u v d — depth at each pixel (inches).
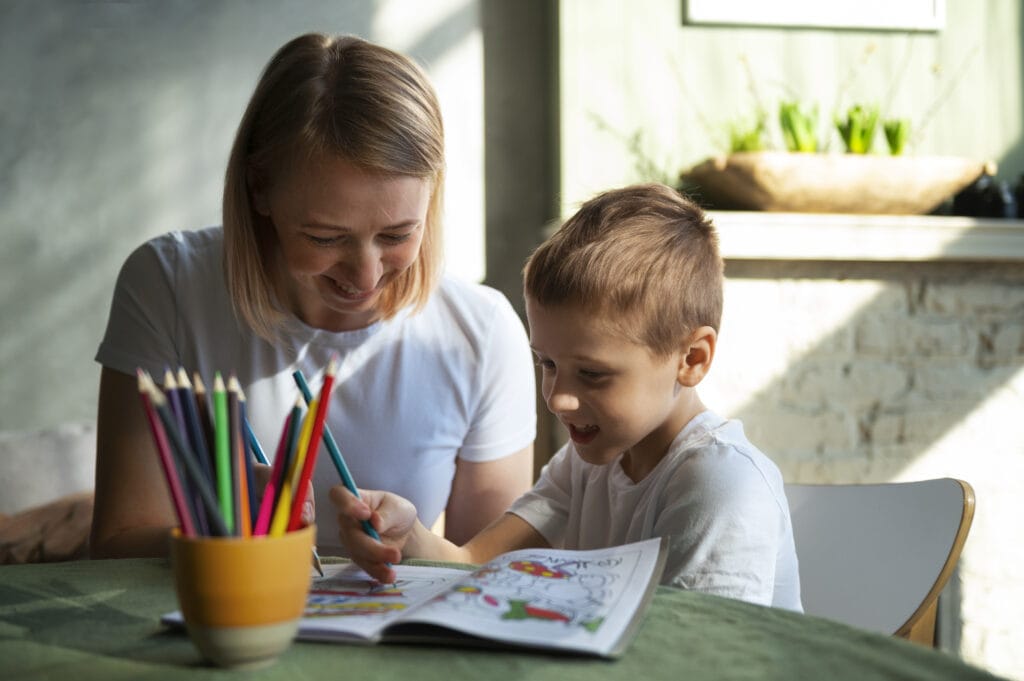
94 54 107.6
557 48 110.2
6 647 28.4
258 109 46.5
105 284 108.7
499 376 58.1
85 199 108.0
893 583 48.2
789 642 28.3
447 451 57.6
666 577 42.0
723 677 25.6
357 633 28.2
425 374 55.9
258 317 51.9
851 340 111.4
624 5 110.6
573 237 45.5
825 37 115.0
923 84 117.5
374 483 56.1
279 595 26.1
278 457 28.7
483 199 113.1
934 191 109.3
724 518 42.4
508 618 28.7
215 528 26.0
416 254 47.9
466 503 60.0
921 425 113.2
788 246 106.3
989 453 114.7
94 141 107.9
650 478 47.2
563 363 45.0
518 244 113.9
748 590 41.7
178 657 27.4
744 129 111.4
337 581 35.6
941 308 113.3
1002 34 118.6
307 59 45.3
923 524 48.2
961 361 114.0
